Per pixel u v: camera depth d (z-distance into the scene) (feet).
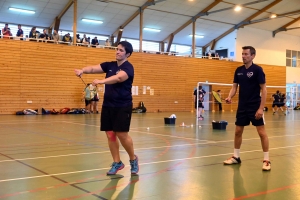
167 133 31.40
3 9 65.82
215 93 63.10
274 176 14.69
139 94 73.87
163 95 77.10
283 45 99.40
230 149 21.99
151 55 75.56
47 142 24.50
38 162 17.10
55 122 42.98
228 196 11.70
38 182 13.21
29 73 61.57
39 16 70.18
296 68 101.14
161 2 72.49
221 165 16.90
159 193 11.98
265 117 59.72
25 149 21.25
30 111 60.34
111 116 14.06
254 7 78.95
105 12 72.69
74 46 65.98
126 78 13.50
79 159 17.98
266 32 95.66
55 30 67.62
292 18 88.84
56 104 64.03
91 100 65.16
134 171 14.73
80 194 11.69
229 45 91.09
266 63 95.96
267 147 16.22
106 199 11.19
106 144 23.62
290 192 12.23
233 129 35.73
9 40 59.82
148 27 82.43
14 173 14.67
